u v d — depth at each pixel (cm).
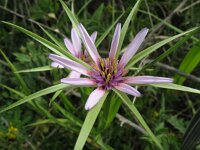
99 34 11
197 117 8
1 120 10
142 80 7
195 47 10
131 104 6
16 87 10
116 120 11
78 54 8
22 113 11
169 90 11
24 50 11
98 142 9
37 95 6
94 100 6
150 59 11
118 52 7
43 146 10
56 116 10
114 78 7
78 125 9
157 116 11
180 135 11
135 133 11
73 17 8
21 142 10
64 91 11
